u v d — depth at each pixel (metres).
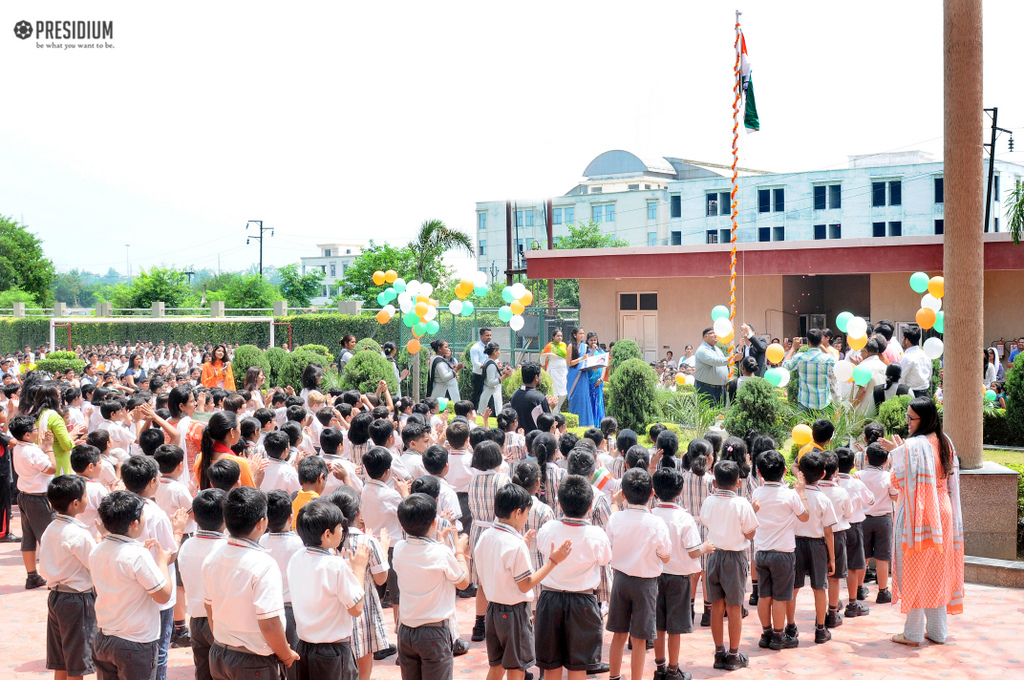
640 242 66.50
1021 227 16.30
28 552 7.80
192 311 46.28
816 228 58.41
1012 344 18.45
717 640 5.95
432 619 4.72
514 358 19.67
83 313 43.78
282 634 4.15
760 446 7.13
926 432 6.42
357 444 7.55
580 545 5.05
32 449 7.70
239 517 4.19
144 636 4.60
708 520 6.00
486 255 71.81
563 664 5.21
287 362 16.89
